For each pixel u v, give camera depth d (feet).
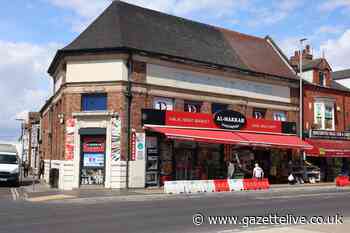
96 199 67.41
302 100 116.37
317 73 123.65
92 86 86.48
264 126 105.50
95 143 86.38
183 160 93.81
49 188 87.45
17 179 94.53
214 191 84.38
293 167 111.86
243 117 101.14
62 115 89.35
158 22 99.86
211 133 93.45
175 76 92.22
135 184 85.40
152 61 89.15
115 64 85.92
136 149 85.92
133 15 96.58
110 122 85.10
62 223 41.37
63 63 91.45
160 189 84.69
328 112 123.65
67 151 86.17
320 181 117.70
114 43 86.33
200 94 95.71
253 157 105.81
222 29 115.55
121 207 56.08
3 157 97.91
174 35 99.40
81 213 49.32
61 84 91.66
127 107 85.56
